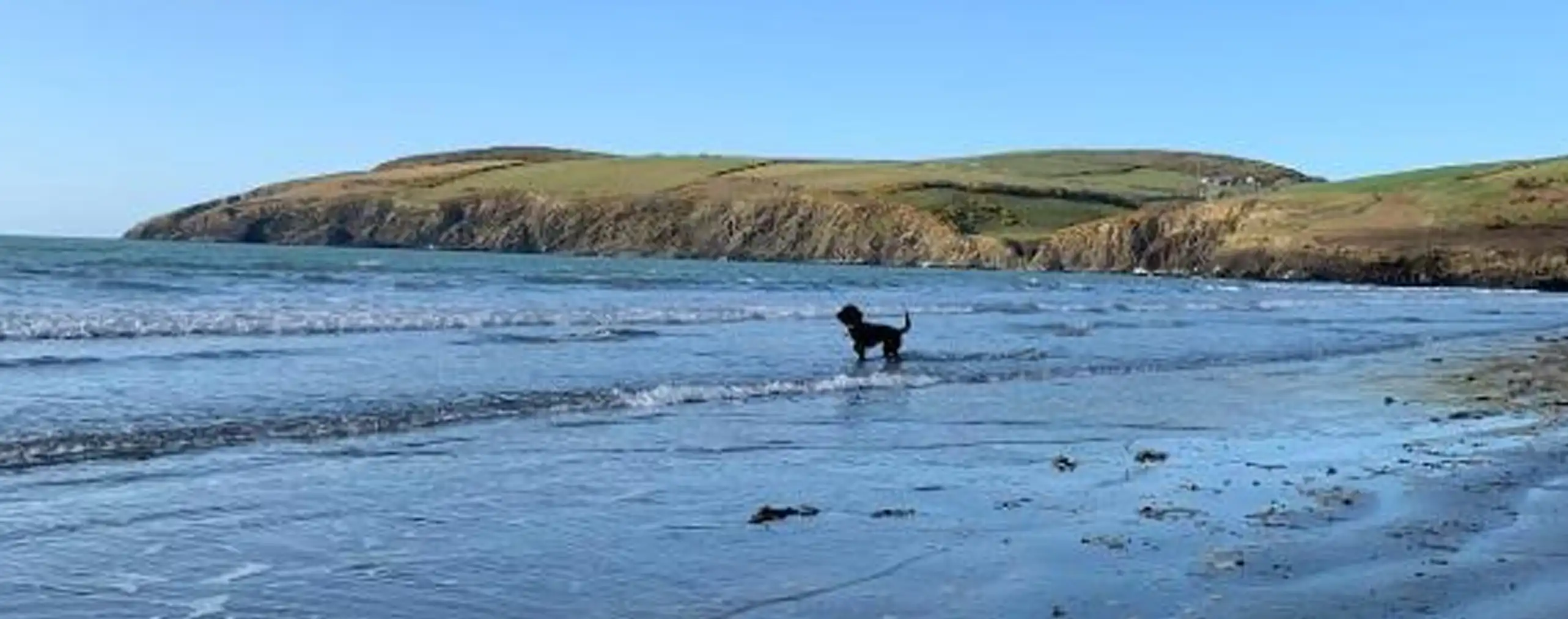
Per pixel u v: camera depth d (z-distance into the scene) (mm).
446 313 34219
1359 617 7789
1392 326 44812
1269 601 8156
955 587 8586
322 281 54375
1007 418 17578
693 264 144500
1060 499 11727
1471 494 11945
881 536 10094
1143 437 15953
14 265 55562
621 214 198000
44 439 13070
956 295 66750
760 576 8852
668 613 7980
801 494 11844
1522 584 8609
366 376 19625
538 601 8211
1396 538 10016
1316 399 20531
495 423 15742
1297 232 149000
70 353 21359
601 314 36594
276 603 8047
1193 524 10602
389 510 10719
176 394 16891
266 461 12711
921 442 15281
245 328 27250
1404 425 17328
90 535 9578
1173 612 7945
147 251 106375
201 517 10234
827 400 19219
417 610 7953
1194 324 42500
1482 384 23578
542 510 10906
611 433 15297
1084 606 8102
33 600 7949
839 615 7938
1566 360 30219
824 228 187625
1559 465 13797
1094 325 40219
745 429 15969
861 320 25766
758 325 35312
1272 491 12180
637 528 10312
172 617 7723
